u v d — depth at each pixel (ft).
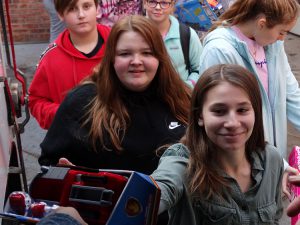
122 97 7.59
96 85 7.73
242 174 6.19
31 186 5.70
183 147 6.27
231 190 6.01
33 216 5.45
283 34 8.96
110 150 7.49
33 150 16.81
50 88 9.93
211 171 5.92
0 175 7.20
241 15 8.89
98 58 9.95
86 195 5.36
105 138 7.46
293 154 8.73
